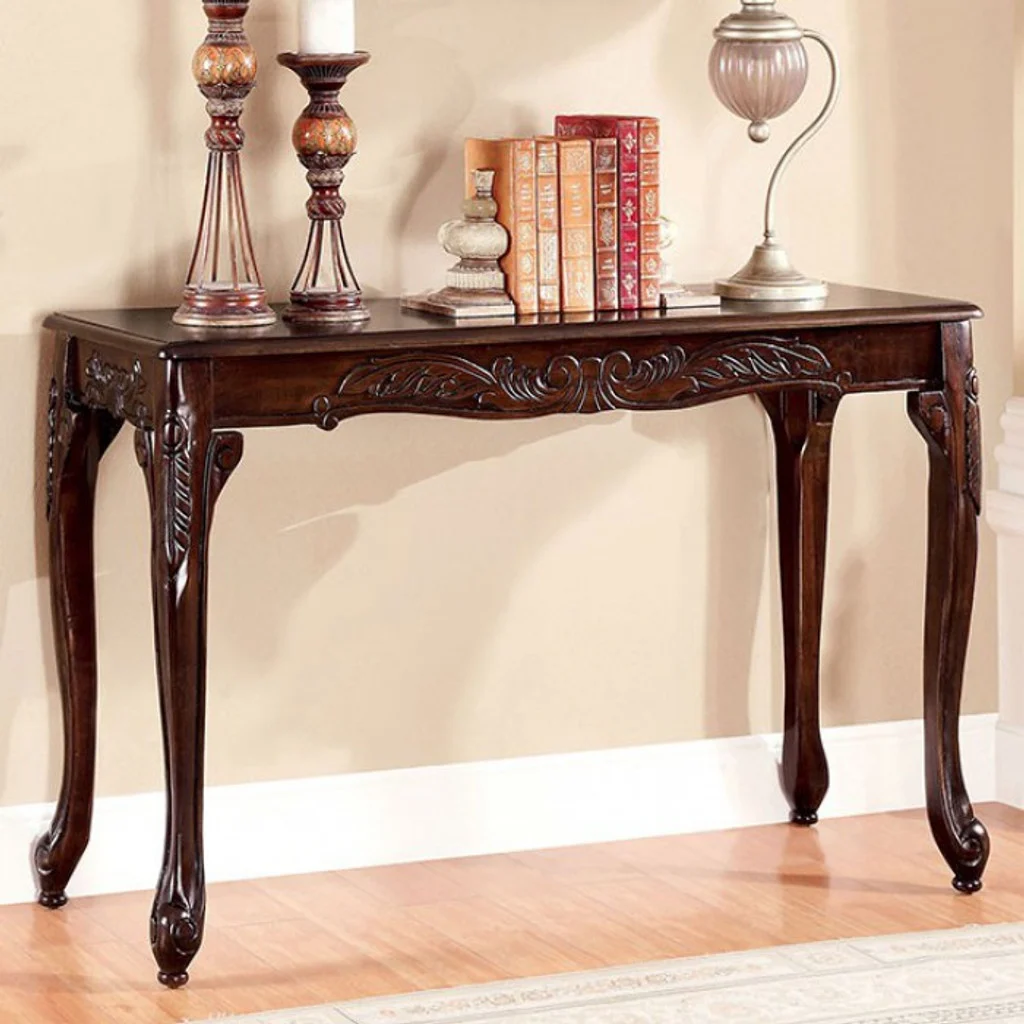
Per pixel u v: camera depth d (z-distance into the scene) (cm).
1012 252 554
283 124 486
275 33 482
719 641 538
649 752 533
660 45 514
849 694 552
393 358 429
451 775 517
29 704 484
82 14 470
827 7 528
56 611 473
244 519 494
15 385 474
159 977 433
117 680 490
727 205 526
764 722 545
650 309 469
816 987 429
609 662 529
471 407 436
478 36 499
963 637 482
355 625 506
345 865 509
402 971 442
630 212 466
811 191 532
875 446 546
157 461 416
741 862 512
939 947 450
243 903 485
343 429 498
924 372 469
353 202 494
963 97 543
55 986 434
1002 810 556
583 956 450
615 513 525
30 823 484
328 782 507
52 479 468
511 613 519
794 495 529
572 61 507
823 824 545
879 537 550
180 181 480
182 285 484
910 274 545
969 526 475
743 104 486
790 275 490
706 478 531
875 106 535
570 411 444
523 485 516
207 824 497
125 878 494
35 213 471
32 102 468
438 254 503
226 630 496
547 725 526
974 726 563
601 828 530
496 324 443
